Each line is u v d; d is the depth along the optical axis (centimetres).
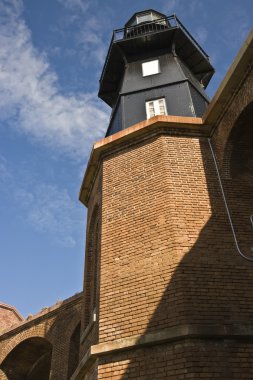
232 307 829
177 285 851
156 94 1424
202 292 843
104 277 984
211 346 761
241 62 967
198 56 1673
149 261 934
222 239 941
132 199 1078
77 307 1852
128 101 1442
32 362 2212
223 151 1075
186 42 1625
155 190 1045
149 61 1600
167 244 930
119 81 1744
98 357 872
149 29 1720
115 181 1158
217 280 866
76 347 1778
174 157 1094
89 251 1362
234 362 748
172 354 771
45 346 2106
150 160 1118
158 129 1157
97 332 945
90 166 1330
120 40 1617
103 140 1249
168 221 964
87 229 1430
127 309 896
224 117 1088
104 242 1050
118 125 1409
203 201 1008
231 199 1021
